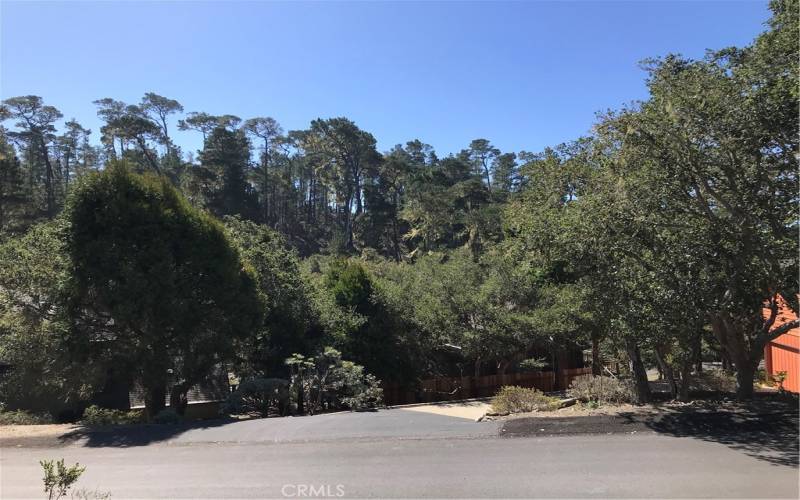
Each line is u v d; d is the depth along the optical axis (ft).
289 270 64.90
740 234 27.66
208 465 24.36
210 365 51.44
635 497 18.30
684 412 31.14
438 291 72.79
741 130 25.11
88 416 42.93
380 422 33.53
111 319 47.85
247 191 238.68
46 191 230.07
